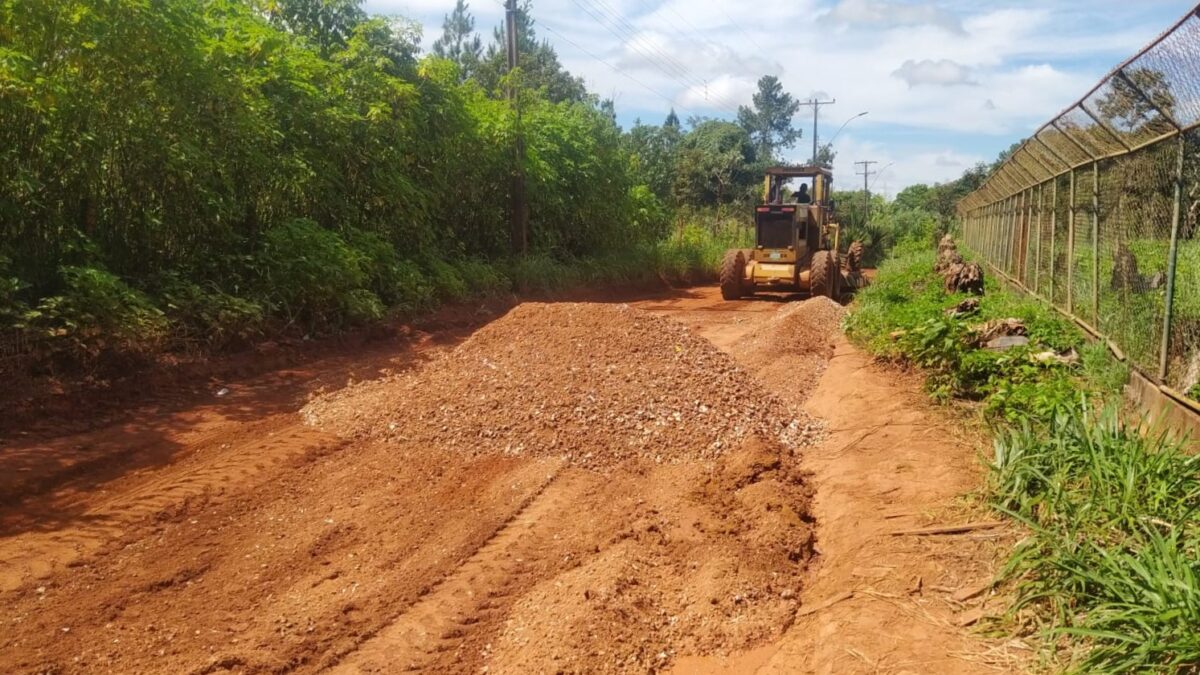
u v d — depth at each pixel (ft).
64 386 22.89
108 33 26.09
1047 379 23.00
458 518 17.46
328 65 39.55
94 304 24.84
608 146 72.43
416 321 39.09
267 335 31.55
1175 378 21.09
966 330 26.61
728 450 21.31
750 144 170.50
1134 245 24.85
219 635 12.80
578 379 23.88
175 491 17.87
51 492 17.76
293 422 23.24
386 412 22.98
